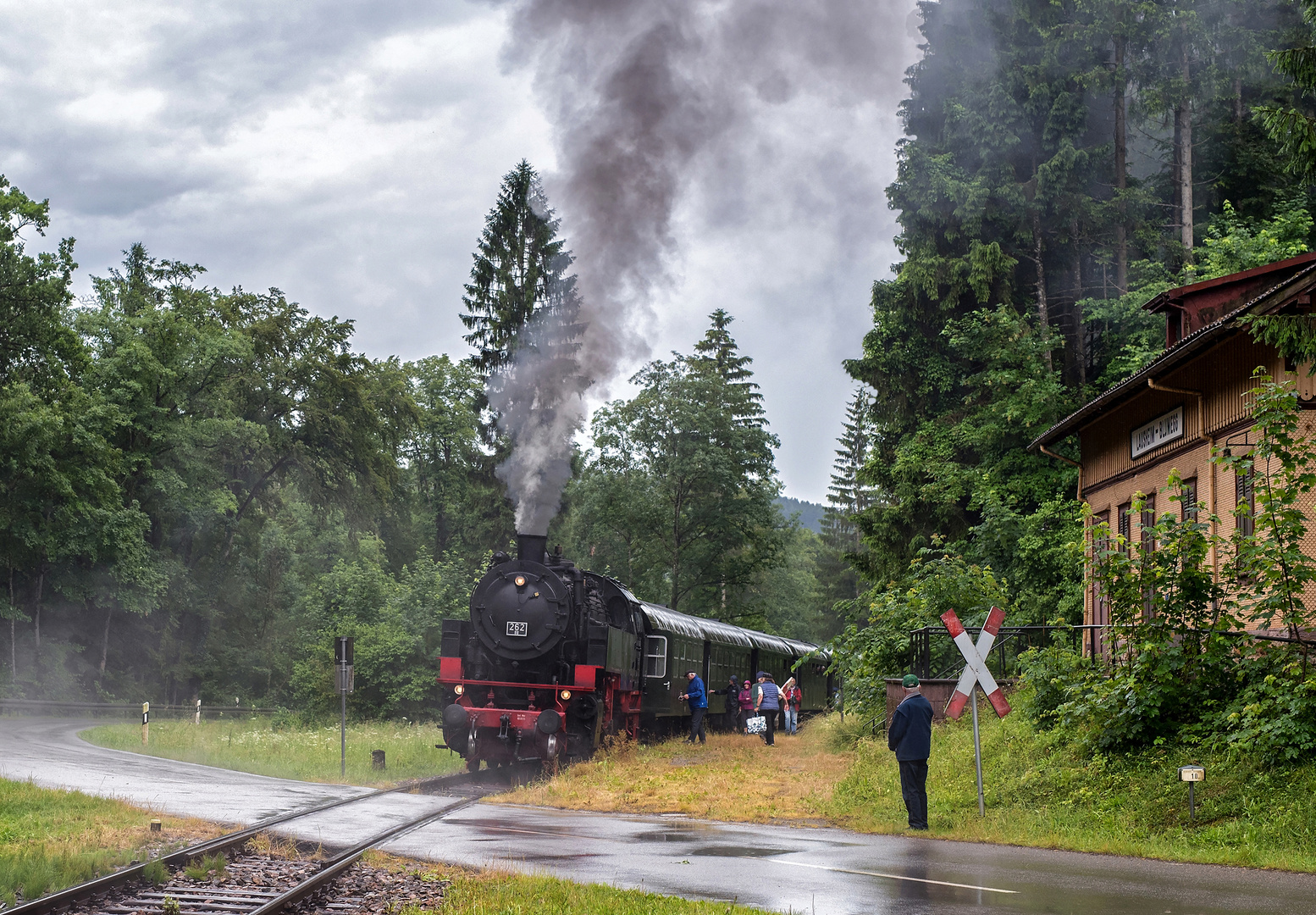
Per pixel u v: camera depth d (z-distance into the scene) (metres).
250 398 51.47
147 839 11.16
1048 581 29.78
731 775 18.69
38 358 40.91
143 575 44.94
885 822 13.48
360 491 53.78
